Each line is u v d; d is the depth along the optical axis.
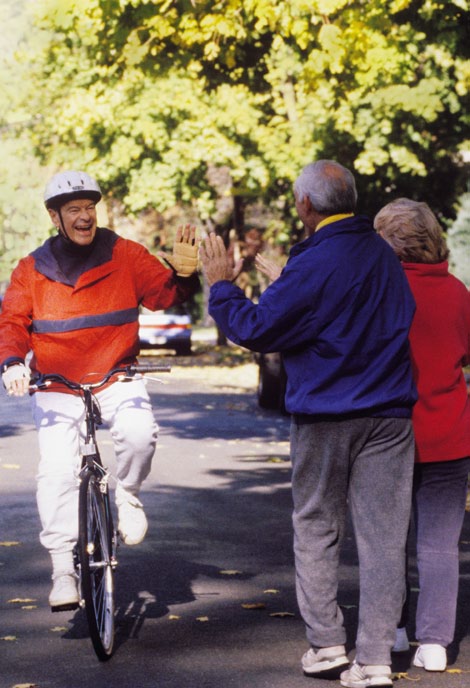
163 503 11.19
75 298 6.80
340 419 5.63
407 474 5.72
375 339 5.67
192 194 38.38
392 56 21.02
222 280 5.79
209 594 7.66
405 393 5.70
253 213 50.19
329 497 5.75
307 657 5.89
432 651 6.04
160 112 35.47
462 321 6.16
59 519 6.58
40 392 6.88
